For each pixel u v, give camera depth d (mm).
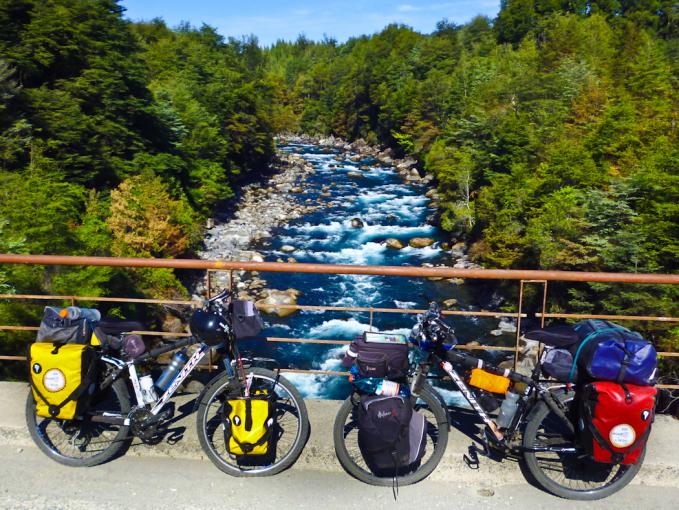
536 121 45906
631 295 20516
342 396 15641
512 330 21391
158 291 24531
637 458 3256
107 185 33938
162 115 42688
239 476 3744
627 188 26516
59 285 18938
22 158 29594
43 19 34281
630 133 35531
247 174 55312
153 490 3605
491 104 55094
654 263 23250
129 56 40344
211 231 35938
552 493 3594
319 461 3848
